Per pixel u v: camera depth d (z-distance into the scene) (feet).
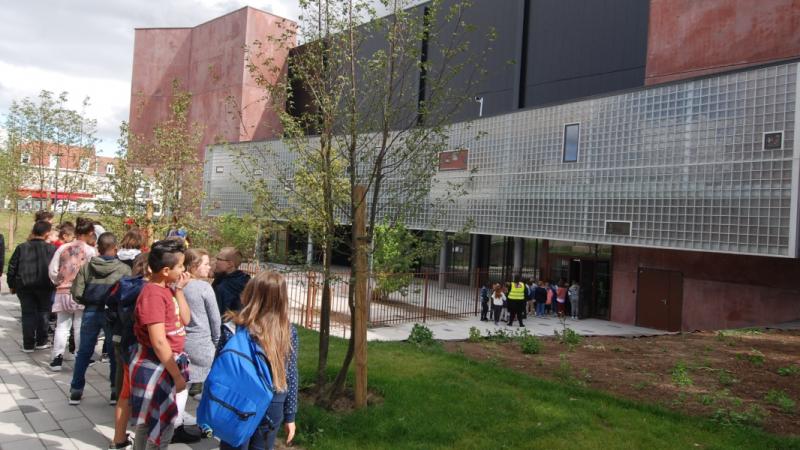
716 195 45.09
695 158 46.60
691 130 47.01
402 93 20.22
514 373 25.32
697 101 46.73
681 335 41.16
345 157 19.76
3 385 19.94
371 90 19.81
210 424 10.64
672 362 29.81
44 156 50.55
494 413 19.29
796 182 40.34
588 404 20.90
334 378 22.53
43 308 25.13
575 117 56.34
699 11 56.59
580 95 71.51
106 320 17.28
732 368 28.48
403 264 20.27
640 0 65.62
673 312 57.47
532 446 16.75
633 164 51.11
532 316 65.41
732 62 53.72
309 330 38.14
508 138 63.21
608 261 65.36
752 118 43.16
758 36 51.85
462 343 36.01
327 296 20.10
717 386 24.86
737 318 52.37
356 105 19.33
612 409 20.48
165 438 13.04
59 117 49.32
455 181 68.69
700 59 56.29
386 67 19.67
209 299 16.71
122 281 14.48
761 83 42.78
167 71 127.03
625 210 51.47
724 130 44.80
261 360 10.95
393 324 51.08
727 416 20.17
